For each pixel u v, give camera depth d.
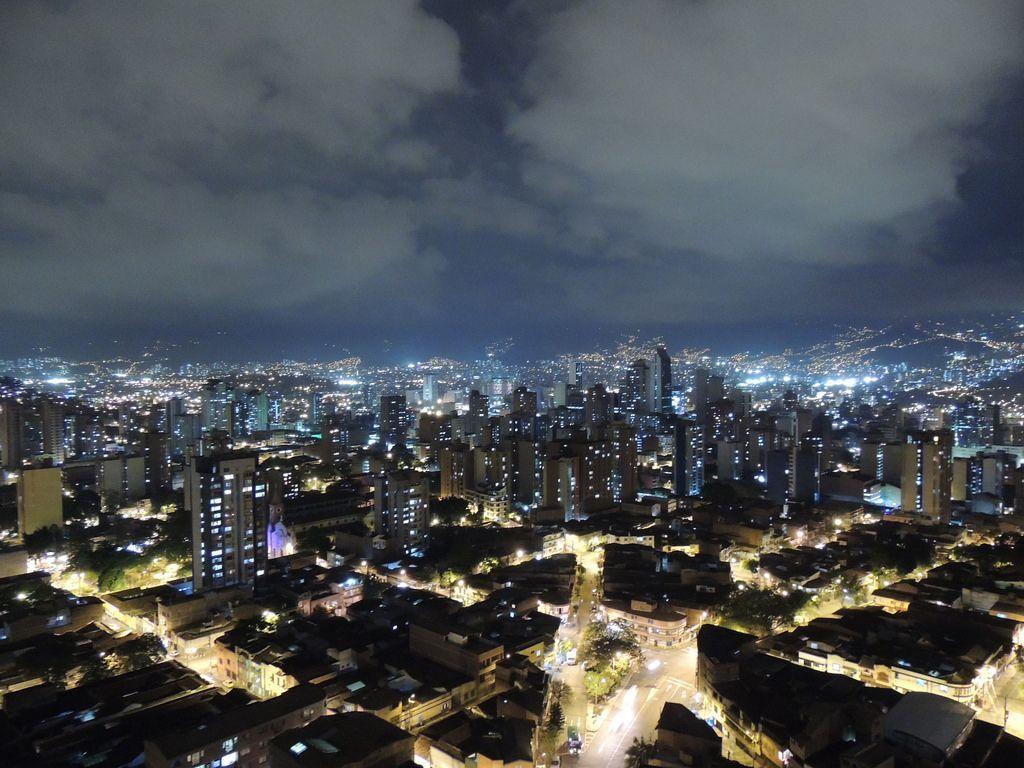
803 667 179.12
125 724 153.25
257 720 141.00
